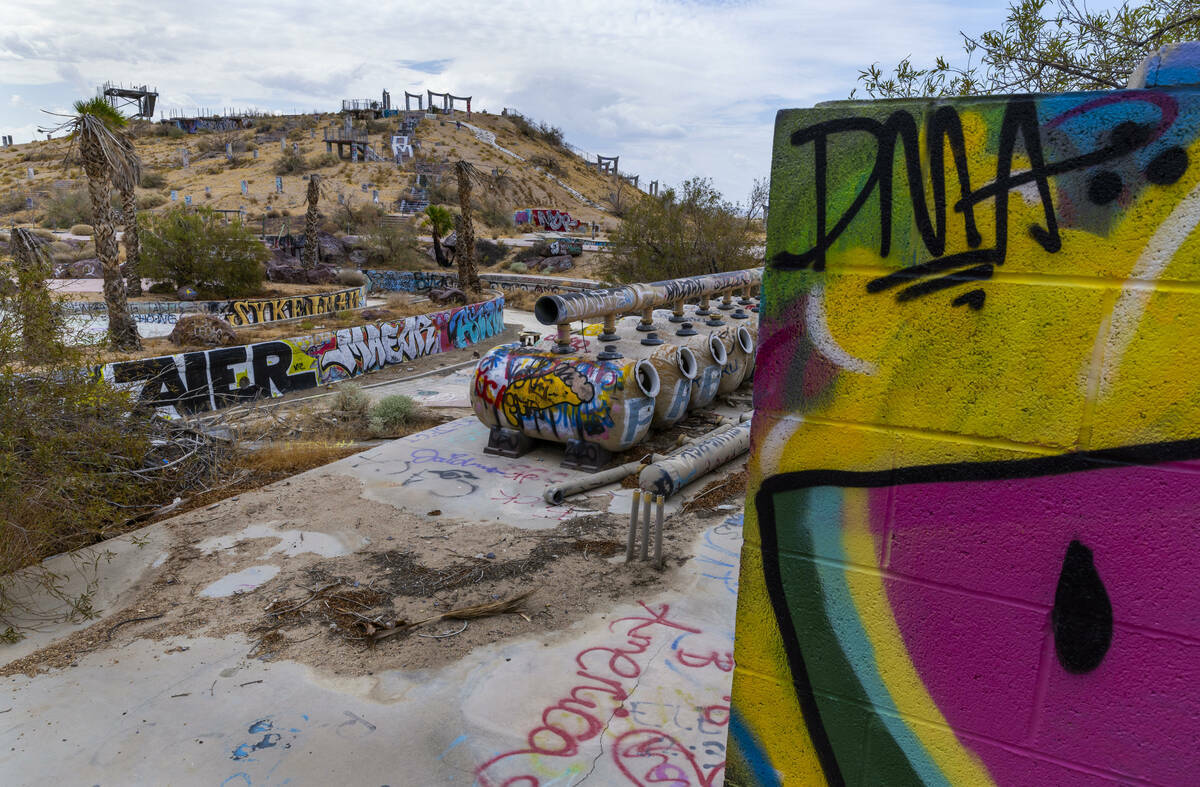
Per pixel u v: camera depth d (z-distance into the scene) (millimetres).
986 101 1905
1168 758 1955
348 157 73812
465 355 21672
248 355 15070
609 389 8328
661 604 5629
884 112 2023
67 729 4230
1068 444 1940
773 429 2326
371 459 9078
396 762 3990
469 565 6281
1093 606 1977
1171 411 1820
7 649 5074
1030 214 1901
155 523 7215
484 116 104500
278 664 4891
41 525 6078
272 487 8156
